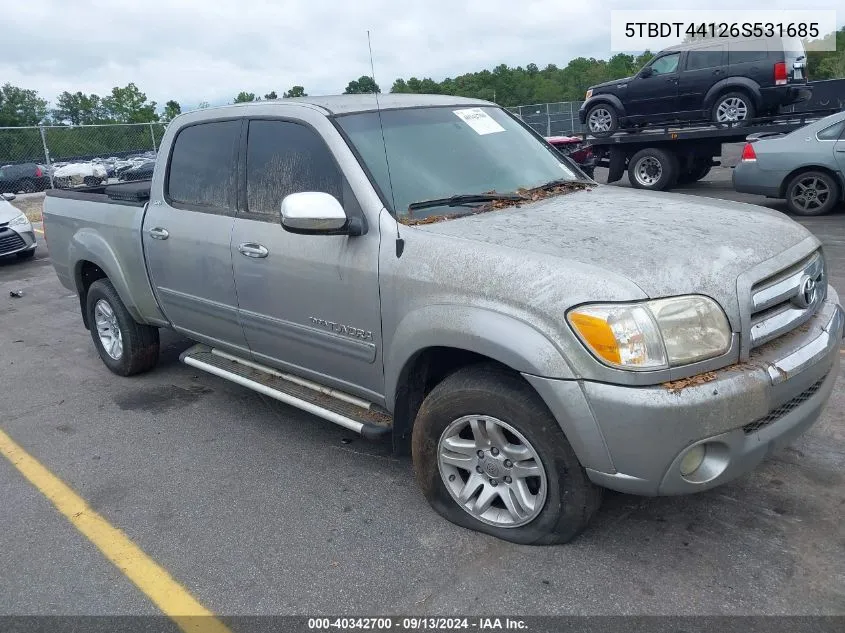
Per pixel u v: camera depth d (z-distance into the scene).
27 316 7.84
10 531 3.58
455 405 3.10
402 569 3.07
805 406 2.94
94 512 3.71
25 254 11.40
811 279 3.07
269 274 3.83
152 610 2.94
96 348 5.92
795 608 2.68
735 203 3.70
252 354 4.29
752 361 2.75
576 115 26.81
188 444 4.41
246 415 4.80
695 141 13.22
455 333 2.95
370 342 3.42
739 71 12.47
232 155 4.15
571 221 3.25
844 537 3.06
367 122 3.74
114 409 5.04
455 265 3.00
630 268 2.70
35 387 5.59
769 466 3.63
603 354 2.60
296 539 3.34
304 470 3.99
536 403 2.87
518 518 3.08
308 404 3.85
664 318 2.59
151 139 20.08
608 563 2.99
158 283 4.77
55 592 3.09
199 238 4.27
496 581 2.94
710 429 2.60
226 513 3.61
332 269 3.49
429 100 4.20
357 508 3.56
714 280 2.70
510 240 3.01
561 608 2.77
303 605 2.90
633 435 2.61
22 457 4.38
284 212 3.24
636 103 13.88
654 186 13.76
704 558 2.99
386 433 3.47
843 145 9.57
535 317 2.75
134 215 4.86
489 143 4.07
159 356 5.66
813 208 10.11
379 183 3.44
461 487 3.28
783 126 11.81
